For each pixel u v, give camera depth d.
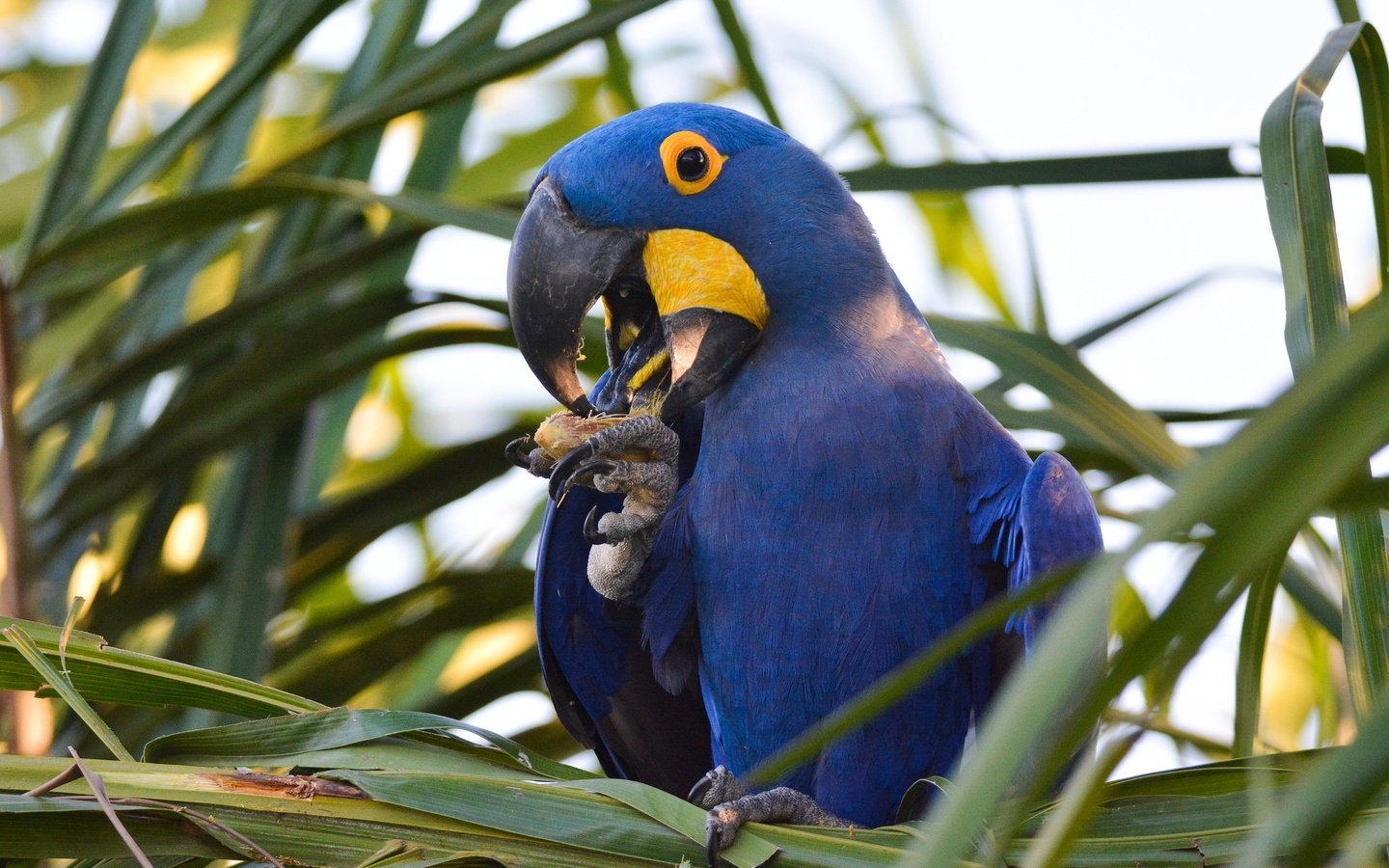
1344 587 5.69
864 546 5.96
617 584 5.96
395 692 6.18
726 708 6.00
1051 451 5.95
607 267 5.98
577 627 6.02
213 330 6.07
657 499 5.93
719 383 5.98
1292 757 5.71
